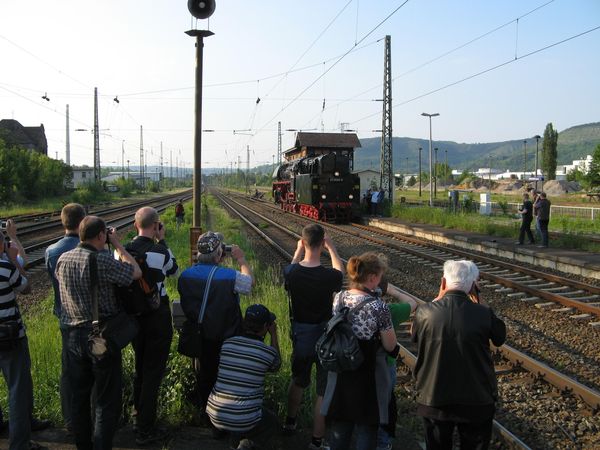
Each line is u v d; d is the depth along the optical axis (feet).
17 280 14.94
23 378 14.69
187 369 18.42
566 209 118.42
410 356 24.08
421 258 57.16
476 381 11.94
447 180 446.19
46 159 201.36
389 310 13.57
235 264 47.55
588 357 25.48
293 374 16.02
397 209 104.47
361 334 12.71
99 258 13.98
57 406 17.95
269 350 15.24
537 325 31.04
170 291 34.86
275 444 16.02
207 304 15.62
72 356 14.40
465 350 11.93
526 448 16.15
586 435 17.61
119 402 14.40
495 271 49.06
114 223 104.22
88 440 14.69
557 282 43.19
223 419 14.70
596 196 188.34
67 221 16.22
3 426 16.83
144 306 14.78
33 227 94.73
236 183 579.48
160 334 15.88
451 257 57.31
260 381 15.15
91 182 209.87
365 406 12.94
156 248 15.46
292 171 136.05
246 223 104.73
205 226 91.81
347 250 64.49
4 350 14.12
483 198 109.91
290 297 15.90
